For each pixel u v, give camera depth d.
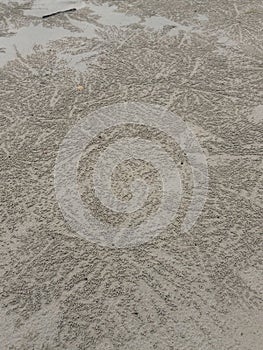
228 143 1.45
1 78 1.71
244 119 1.53
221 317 1.07
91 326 1.06
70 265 1.17
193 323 1.06
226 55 1.78
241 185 1.33
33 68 1.75
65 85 1.67
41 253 1.20
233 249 1.19
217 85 1.66
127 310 1.08
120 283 1.13
